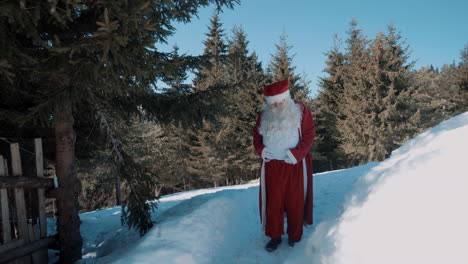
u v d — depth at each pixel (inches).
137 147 565.9
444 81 1246.3
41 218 136.9
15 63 101.3
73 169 144.3
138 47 105.5
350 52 1061.8
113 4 92.4
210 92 181.2
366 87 821.9
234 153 883.4
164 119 183.0
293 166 106.3
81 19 121.1
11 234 127.0
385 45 801.6
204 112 184.9
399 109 789.9
